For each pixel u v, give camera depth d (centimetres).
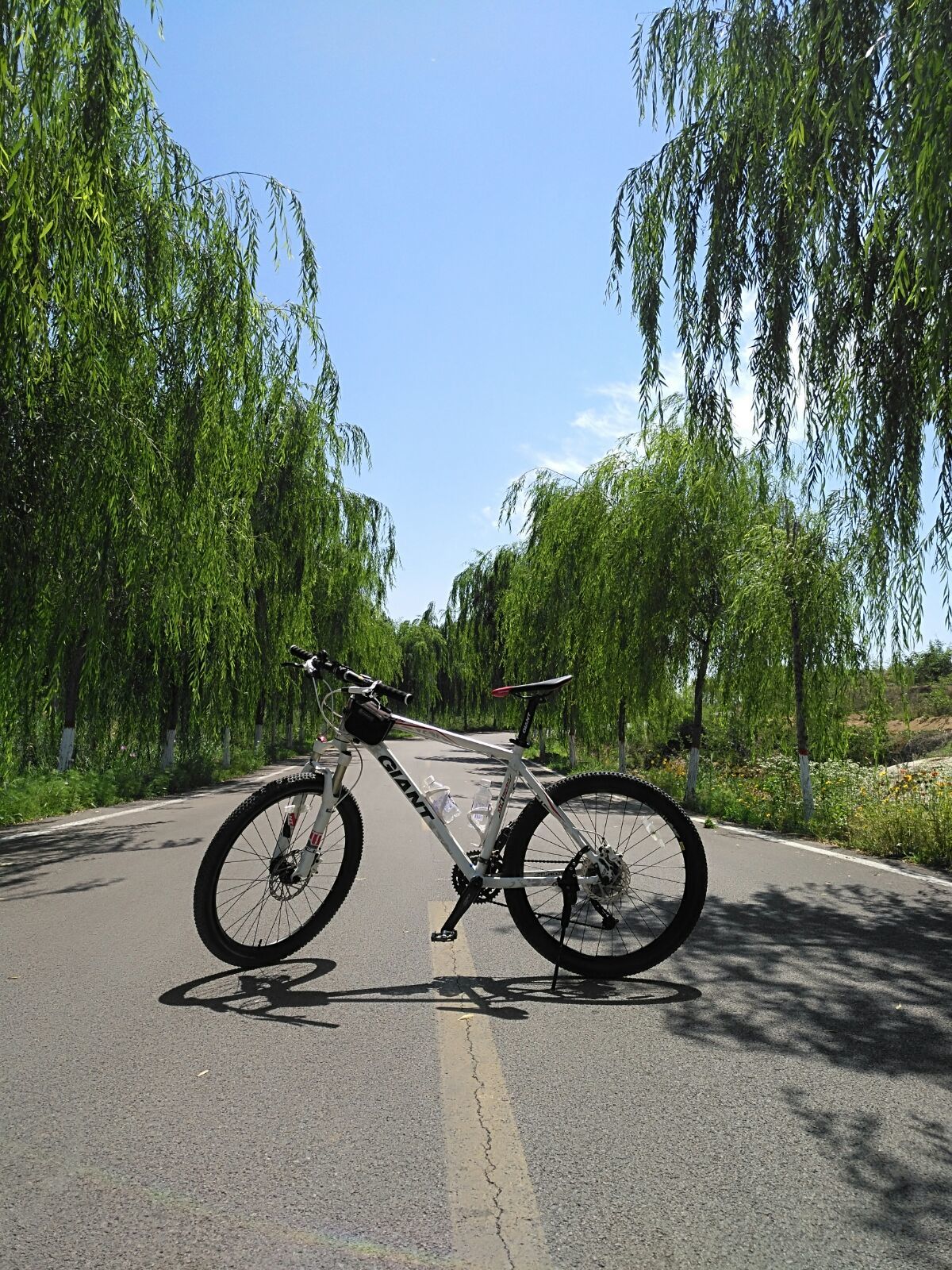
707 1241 217
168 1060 322
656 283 920
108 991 402
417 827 1042
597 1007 389
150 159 1016
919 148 604
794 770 1518
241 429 1159
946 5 575
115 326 938
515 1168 249
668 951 440
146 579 1109
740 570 1359
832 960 472
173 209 1027
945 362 674
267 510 1939
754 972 450
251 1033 351
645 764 2541
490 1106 288
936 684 1419
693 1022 371
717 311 852
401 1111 284
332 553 2311
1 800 1120
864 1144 265
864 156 698
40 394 906
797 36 727
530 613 2378
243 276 1101
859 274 723
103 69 791
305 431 1869
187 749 1991
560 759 3256
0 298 774
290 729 3297
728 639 1464
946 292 624
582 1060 328
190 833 974
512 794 445
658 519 1535
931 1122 279
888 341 721
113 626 1237
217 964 446
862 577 973
